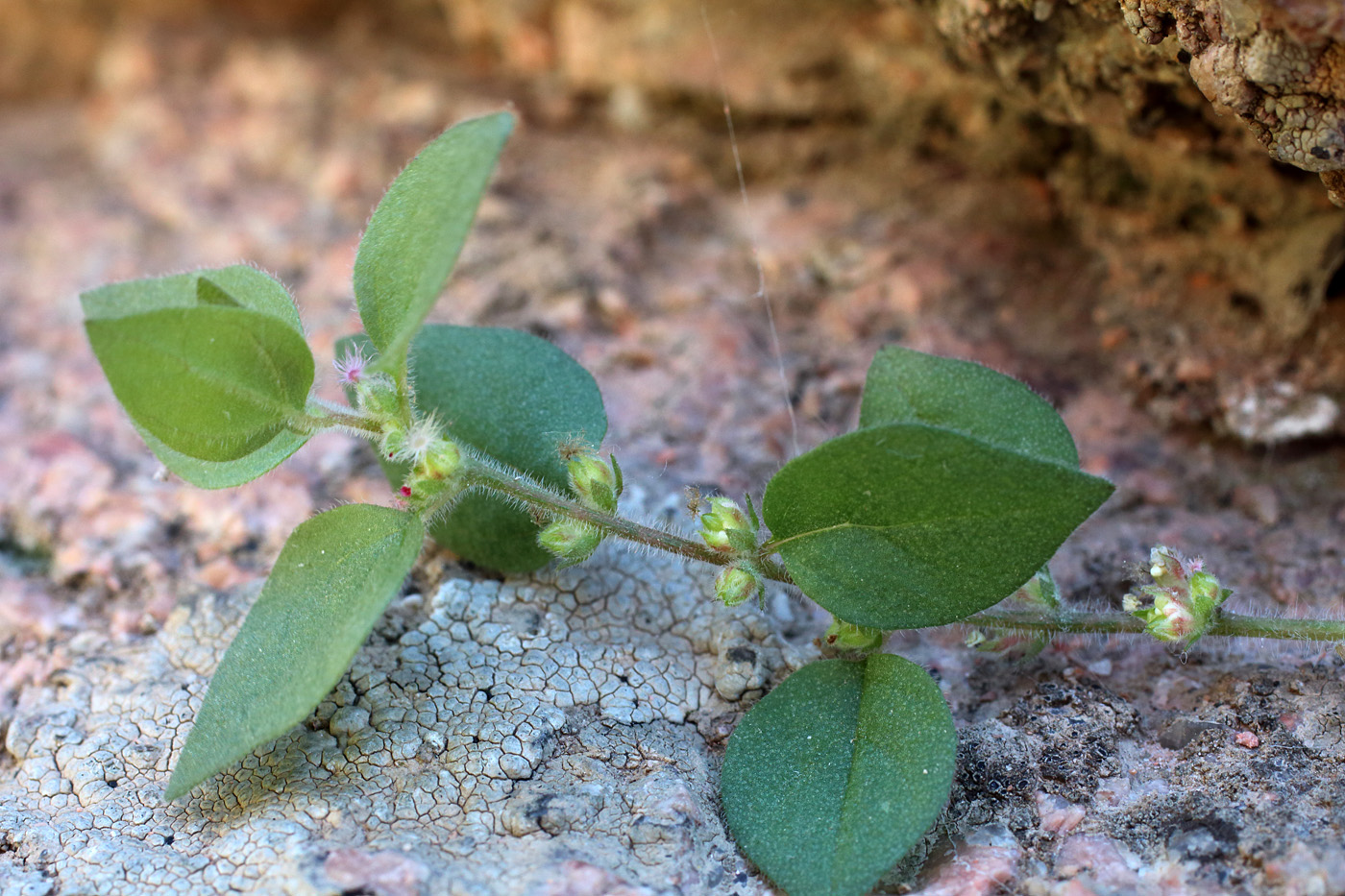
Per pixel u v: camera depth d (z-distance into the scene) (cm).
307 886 16
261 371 17
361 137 26
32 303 23
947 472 16
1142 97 19
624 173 24
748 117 24
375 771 17
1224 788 17
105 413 22
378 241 17
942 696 17
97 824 17
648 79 24
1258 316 20
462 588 18
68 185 27
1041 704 18
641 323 22
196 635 19
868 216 23
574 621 18
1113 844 17
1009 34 19
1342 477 20
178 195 25
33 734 18
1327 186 17
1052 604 18
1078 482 16
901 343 21
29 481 21
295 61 28
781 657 18
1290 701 17
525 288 22
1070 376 21
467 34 27
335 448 21
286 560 17
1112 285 21
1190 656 18
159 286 17
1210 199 20
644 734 17
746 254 23
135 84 29
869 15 22
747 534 17
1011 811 17
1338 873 16
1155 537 19
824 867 16
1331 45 16
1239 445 20
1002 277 22
